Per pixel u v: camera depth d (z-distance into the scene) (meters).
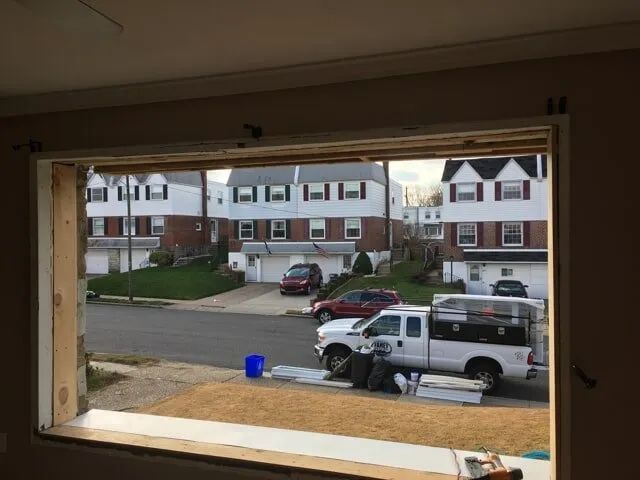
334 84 2.29
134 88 2.58
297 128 2.35
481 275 18.44
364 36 2.00
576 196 1.97
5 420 2.86
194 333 12.91
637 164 1.91
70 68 2.36
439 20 1.85
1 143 2.87
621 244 1.93
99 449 2.69
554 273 2.00
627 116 1.92
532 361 7.40
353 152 2.62
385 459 2.49
